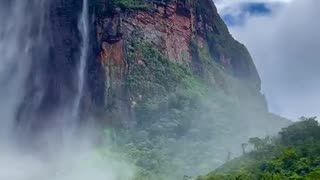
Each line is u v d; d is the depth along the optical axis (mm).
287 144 120562
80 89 195375
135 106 186750
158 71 195250
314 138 119750
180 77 198500
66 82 199125
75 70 198625
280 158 110375
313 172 100125
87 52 196875
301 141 119062
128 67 191375
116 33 193125
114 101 186625
